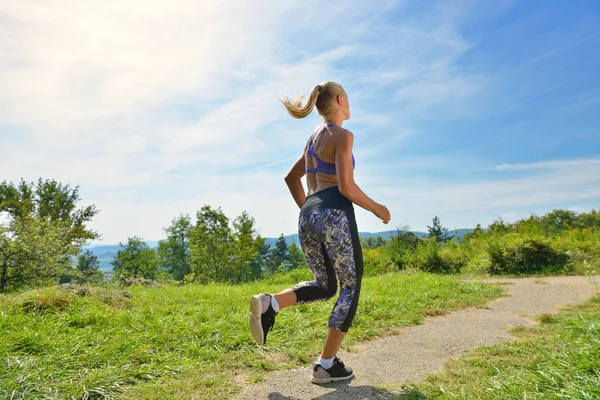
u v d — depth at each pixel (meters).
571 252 12.15
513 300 6.80
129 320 4.29
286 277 13.73
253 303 2.72
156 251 61.59
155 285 11.13
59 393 2.45
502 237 14.60
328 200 2.78
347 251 2.75
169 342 3.67
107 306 5.04
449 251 14.98
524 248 12.18
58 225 18.36
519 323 4.91
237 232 35.81
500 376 2.71
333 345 2.81
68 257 18.19
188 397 2.51
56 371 2.73
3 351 2.96
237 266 33.88
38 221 15.80
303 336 4.03
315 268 2.89
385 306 5.62
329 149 2.82
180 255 57.16
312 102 2.96
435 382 2.74
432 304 6.07
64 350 3.13
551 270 11.39
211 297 6.45
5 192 34.25
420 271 12.91
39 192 35.41
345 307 2.78
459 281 8.80
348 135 2.78
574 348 2.98
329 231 2.72
